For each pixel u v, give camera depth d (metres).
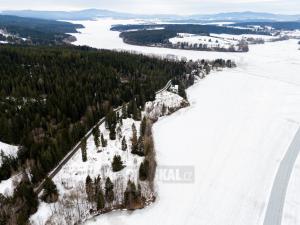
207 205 55.78
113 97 94.12
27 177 54.12
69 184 56.16
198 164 68.88
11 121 69.12
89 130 78.12
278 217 53.03
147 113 92.88
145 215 52.38
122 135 75.62
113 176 58.84
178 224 51.06
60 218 48.75
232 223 51.75
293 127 91.88
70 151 67.00
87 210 51.66
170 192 58.69
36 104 81.12
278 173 66.25
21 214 46.88
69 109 81.06
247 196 58.44
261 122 95.25
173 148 75.75
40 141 63.81
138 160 64.62
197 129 88.00
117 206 53.16
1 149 63.50
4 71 102.62
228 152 75.06
